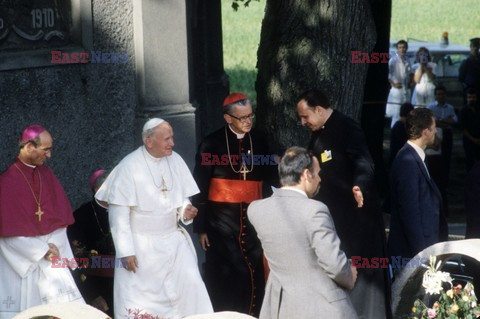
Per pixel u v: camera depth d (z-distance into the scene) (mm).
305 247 8492
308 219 8461
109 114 12547
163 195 10539
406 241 11297
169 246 10633
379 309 10898
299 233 8484
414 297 10859
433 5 60594
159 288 10617
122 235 10297
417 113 11266
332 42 12773
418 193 11125
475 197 11258
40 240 9852
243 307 11758
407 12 58812
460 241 10141
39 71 11523
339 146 10898
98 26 12320
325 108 10961
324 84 12727
